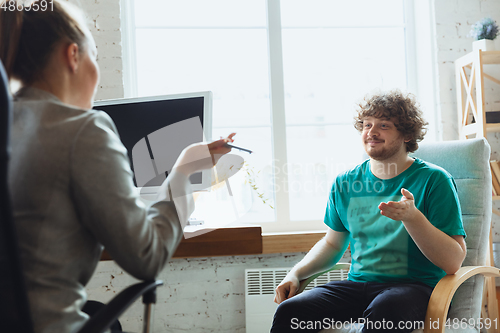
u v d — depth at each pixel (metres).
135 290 0.67
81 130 0.63
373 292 1.32
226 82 2.38
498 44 2.25
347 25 2.45
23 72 0.70
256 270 2.13
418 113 1.44
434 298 1.17
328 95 2.42
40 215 0.60
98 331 0.58
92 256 0.69
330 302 1.33
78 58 0.73
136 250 0.63
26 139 0.63
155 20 2.36
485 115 2.04
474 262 1.43
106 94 2.16
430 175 1.36
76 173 0.61
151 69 2.35
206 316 2.17
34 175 0.60
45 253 0.60
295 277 1.43
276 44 2.38
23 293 0.55
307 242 2.11
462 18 2.31
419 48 2.44
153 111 1.54
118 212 0.62
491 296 1.97
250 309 2.09
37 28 0.69
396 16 2.49
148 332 0.73
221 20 2.39
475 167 1.49
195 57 2.37
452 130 2.29
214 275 2.18
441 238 1.20
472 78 2.10
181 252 1.36
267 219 2.33
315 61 2.42
